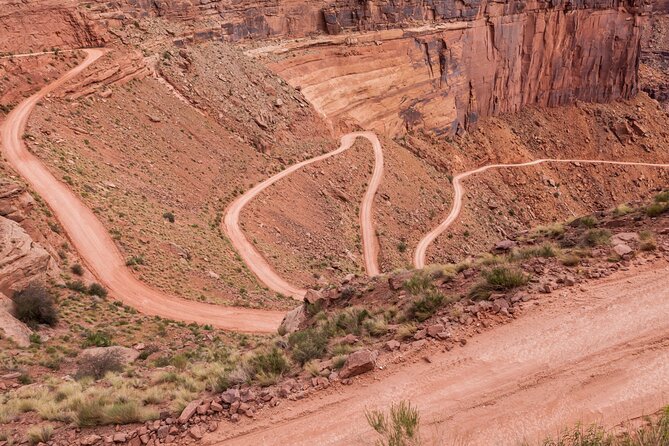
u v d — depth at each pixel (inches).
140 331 1284.4
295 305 1738.4
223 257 1947.6
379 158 3390.7
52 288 1342.3
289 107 3287.4
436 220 3250.5
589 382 384.5
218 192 2421.3
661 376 378.3
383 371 439.5
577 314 456.1
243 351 830.5
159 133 2444.6
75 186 1765.5
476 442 346.3
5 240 1273.4
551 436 337.7
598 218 698.8
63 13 2493.8
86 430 448.5
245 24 3528.5
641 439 293.7
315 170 2942.9
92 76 2351.1
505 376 405.1
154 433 421.4
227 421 421.1
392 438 340.8
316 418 403.5
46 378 856.3
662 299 458.0
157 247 1732.3
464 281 573.0
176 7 3166.8
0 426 490.3
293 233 2432.3
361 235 2731.3
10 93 2076.8
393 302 614.5
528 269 542.3
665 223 597.6
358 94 3745.1
